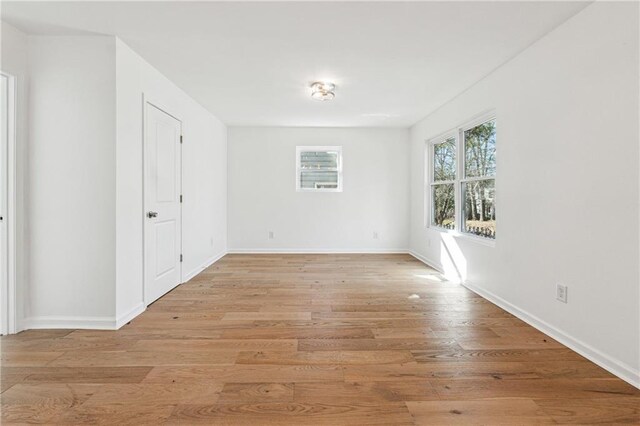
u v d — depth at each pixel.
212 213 4.86
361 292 3.40
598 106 1.90
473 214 3.65
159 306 2.95
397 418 1.44
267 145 5.71
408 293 3.37
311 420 1.43
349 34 2.39
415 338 2.27
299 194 5.75
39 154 2.40
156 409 1.50
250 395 1.61
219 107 4.38
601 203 1.88
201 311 2.81
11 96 2.29
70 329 2.42
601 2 1.88
